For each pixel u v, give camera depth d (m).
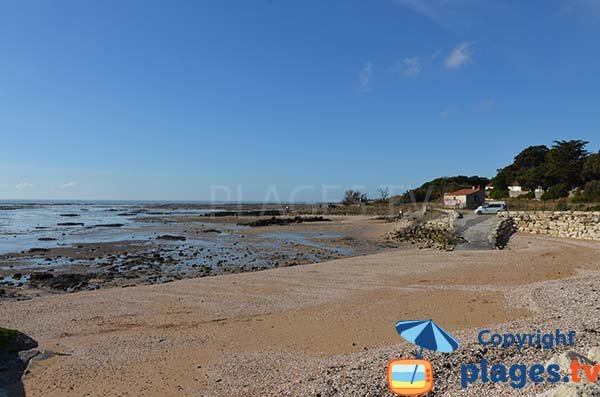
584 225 32.22
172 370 8.30
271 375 7.86
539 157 78.31
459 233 33.25
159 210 114.25
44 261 25.75
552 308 11.77
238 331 10.94
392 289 15.57
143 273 21.94
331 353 9.13
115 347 9.73
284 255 28.86
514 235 34.09
